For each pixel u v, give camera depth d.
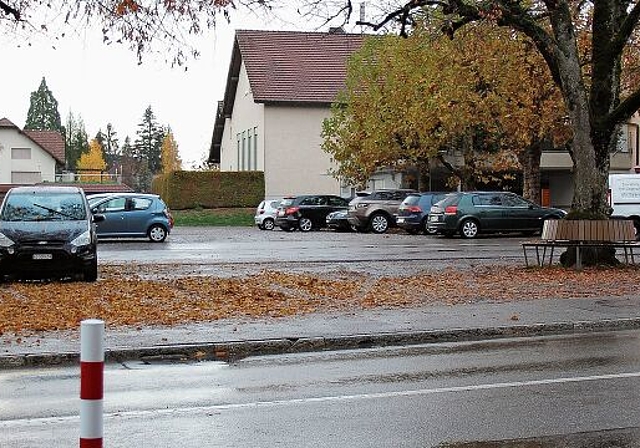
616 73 21.45
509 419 7.41
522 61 34.97
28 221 18.23
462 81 36.91
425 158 42.91
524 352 11.11
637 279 18.62
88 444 4.30
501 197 35.47
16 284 17.86
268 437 6.91
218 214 53.38
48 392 8.80
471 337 12.57
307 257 25.48
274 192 55.34
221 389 8.87
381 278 19.22
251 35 58.72
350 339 11.98
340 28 19.06
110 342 11.47
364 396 8.41
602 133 20.80
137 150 138.38
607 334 12.80
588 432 6.94
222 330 12.46
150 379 9.50
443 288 17.33
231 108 65.75
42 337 11.79
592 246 20.55
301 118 55.38
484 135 42.41
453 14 20.16
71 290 16.77
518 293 16.52
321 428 7.18
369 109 43.34
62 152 88.69
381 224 41.09
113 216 33.62
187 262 23.84
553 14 20.59
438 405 7.98
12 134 84.75
